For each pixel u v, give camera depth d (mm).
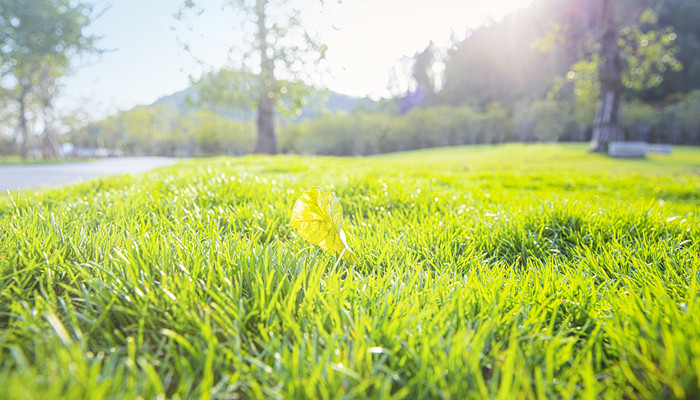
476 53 136500
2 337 1180
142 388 934
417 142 117188
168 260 1617
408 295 1543
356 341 1095
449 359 1042
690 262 2176
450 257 2305
